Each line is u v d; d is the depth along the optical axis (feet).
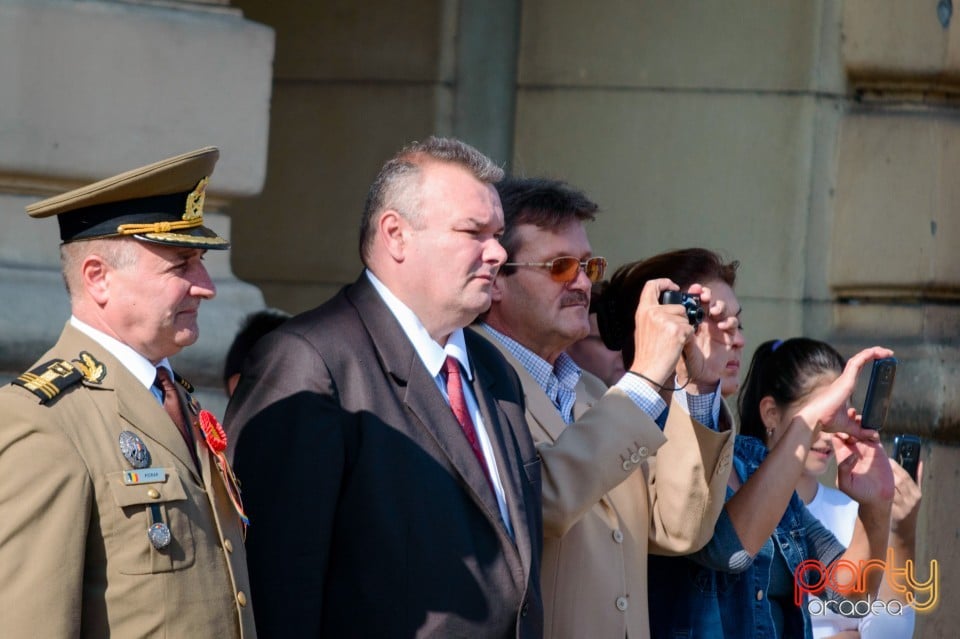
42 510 17.84
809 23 43.29
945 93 44.16
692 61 44.09
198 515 19.29
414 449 21.35
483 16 44.62
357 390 21.42
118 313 19.44
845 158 43.42
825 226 43.50
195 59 32.96
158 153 32.55
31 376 18.78
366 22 44.83
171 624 18.56
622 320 28.78
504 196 26.32
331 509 20.68
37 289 31.14
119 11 32.12
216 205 34.19
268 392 21.21
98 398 18.98
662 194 44.19
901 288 43.55
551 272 25.71
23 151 31.12
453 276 22.25
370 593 20.68
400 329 22.22
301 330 21.90
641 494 26.45
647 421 24.43
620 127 44.50
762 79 43.62
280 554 20.36
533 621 21.86
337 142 44.93
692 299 25.73
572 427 24.47
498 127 44.96
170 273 19.54
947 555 42.98
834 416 27.63
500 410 23.53
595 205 26.61
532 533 22.36
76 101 31.63
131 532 18.52
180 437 19.61
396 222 22.50
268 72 33.96
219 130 33.35
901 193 43.42
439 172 22.50
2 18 30.89
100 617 18.28
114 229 19.34
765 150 43.55
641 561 25.89
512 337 26.30
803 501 31.24
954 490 43.21
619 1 44.57
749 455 29.78
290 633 20.17
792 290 43.29
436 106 44.27
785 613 28.78
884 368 28.02
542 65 45.09
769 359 31.32
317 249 44.93
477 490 21.57
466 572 21.13
